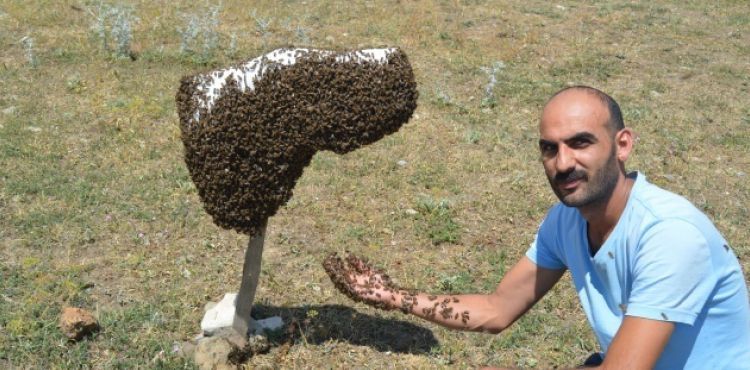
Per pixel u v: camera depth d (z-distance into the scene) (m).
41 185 5.74
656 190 2.41
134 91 7.73
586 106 2.36
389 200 5.92
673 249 2.27
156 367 3.92
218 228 5.36
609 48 10.15
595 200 2.39
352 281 3.02
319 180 6.12
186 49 8.82
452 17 11.05
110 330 4.20
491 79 8.19
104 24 9.53
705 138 7.49
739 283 2.39
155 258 4.95
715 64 9.80
